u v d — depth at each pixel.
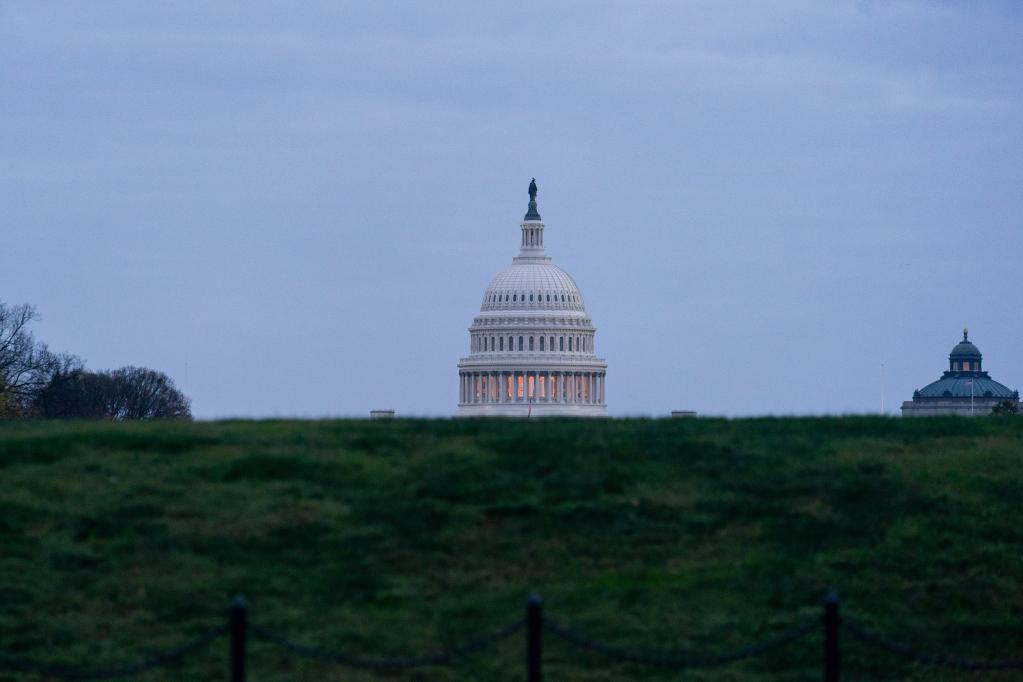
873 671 140.88
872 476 171.50
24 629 135.50
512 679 132.50
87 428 181.00
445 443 174.88
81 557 145.75
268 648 134.25
